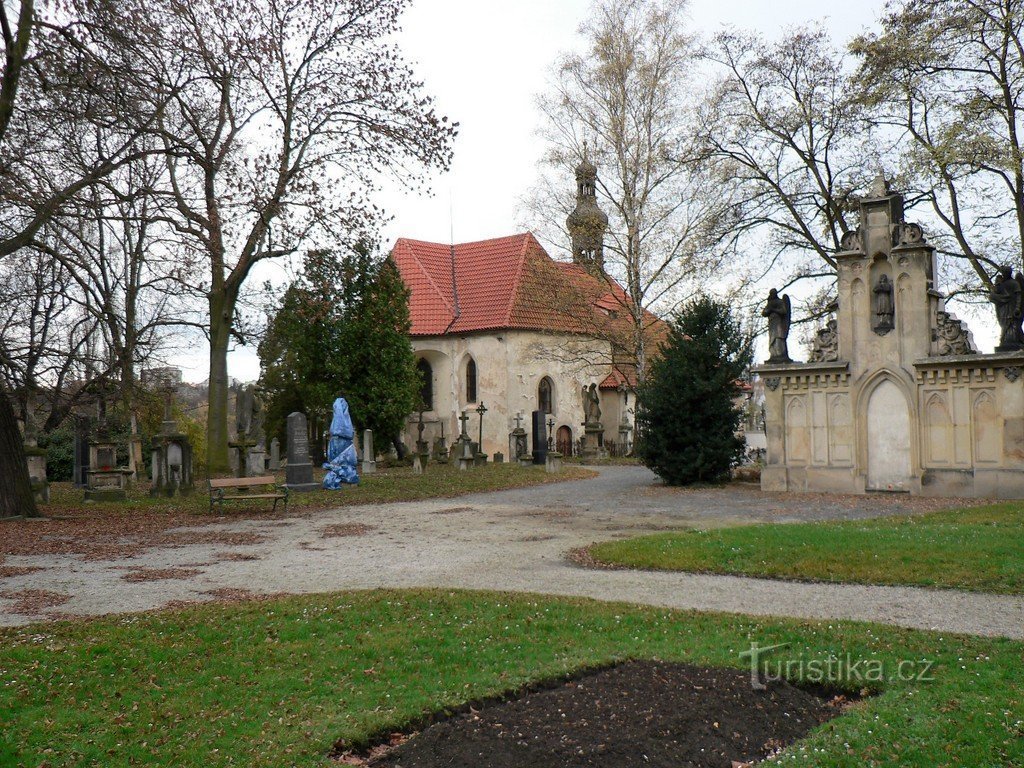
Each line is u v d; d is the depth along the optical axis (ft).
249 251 98.43
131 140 81.56
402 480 105.19
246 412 123.65
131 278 132.98
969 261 101.91
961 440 77.87
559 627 33.22
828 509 71.46
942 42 93.66
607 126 134.31
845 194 111.75
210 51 92.58
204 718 24.73
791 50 111.45
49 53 71.15
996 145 84.23
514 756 22.67
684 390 93.86
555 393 170.40
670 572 45.44
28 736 23.58
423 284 174.81
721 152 118.21
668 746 23.27
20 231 84.53
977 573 41.29
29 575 47.16
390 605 36.60
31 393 110.73
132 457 119.03
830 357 85.46
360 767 22.20
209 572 47.88
